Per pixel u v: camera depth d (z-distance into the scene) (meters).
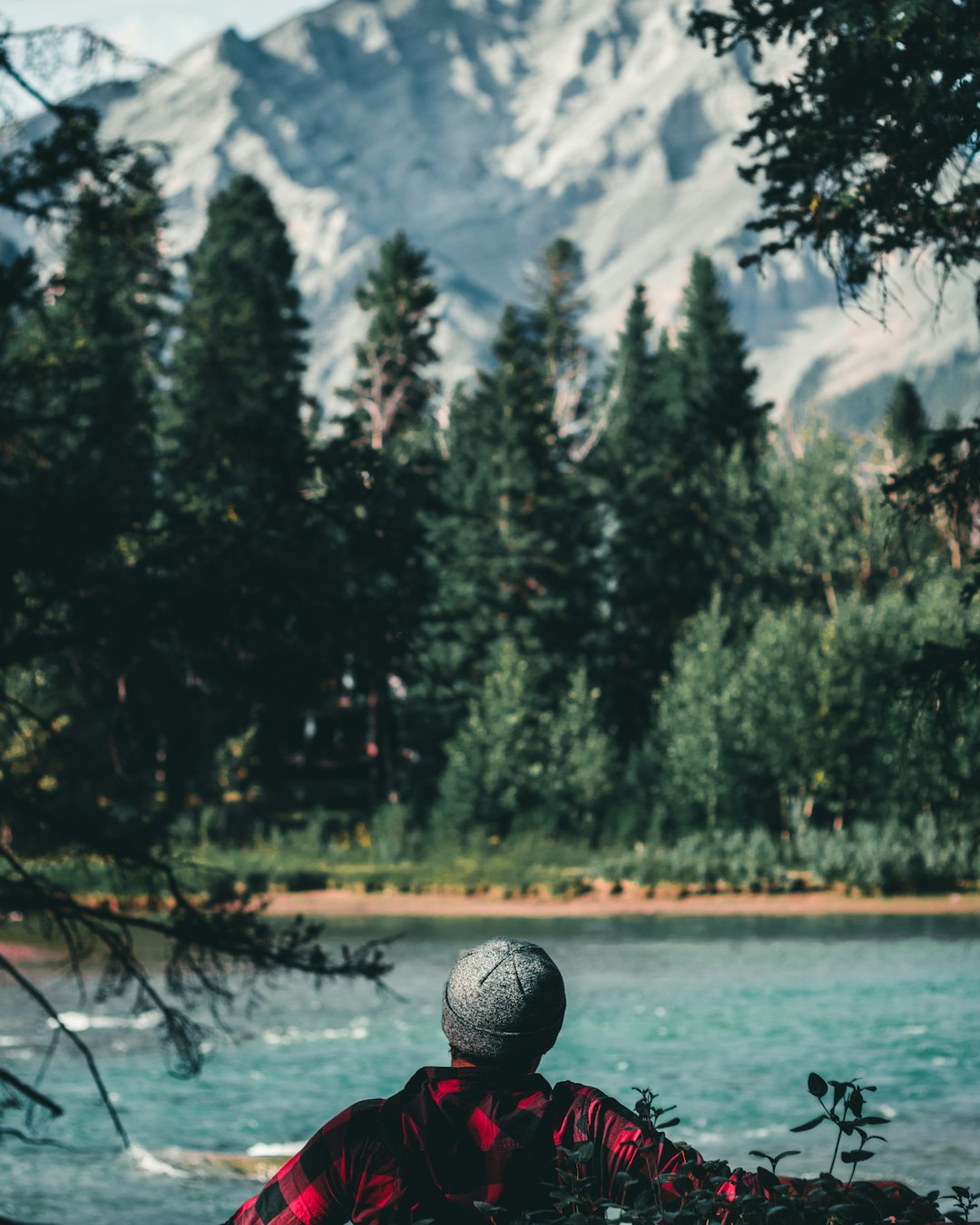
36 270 10.45
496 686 62.56
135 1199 14.70
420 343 84.50
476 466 77.56
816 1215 2.53
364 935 42.16
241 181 69.94
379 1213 2.47
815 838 54.56
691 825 58.38
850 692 54.81
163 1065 22.11
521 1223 2.40
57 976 29.83
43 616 10.22
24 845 11.27
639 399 85.44
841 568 69.81
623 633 75.38
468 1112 2.51
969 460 8.45
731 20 7.45
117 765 11.64
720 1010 28.33
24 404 10.71
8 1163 16.14
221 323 62.03
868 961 36.25
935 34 6.68
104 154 10.05
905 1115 18.33
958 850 52.28
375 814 62.47
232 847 56.69
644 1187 2.51
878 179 7.26
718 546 74.62
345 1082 21.19
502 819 60.72
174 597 10.34
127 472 10.74
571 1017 27.52
